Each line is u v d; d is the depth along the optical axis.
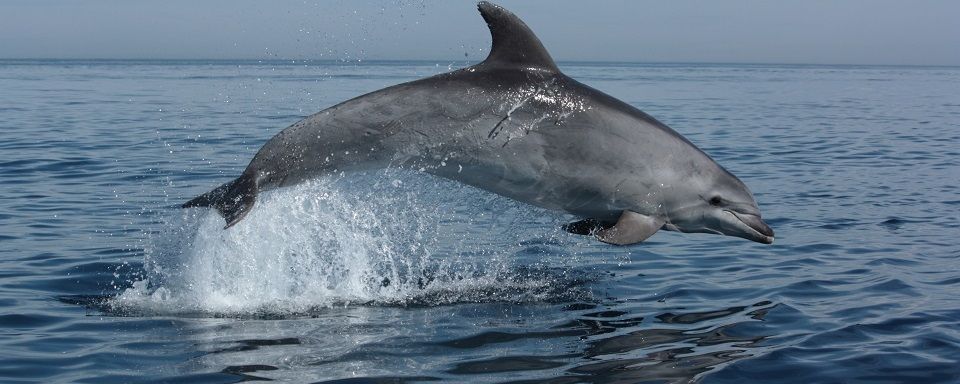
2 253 9.95
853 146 23.28
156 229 11.32
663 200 8.21
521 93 7.93
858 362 6.42
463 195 9.15
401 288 8.56
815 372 6.23
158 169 17.05
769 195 14.92
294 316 7.61
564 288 8.73
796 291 8.58
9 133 23.78
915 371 6.23
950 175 17.52
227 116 30.14
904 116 35.50
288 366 6.28
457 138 7.82
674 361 6.43
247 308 7.84
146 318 7.53
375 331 7.18
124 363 6.36
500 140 7.88
